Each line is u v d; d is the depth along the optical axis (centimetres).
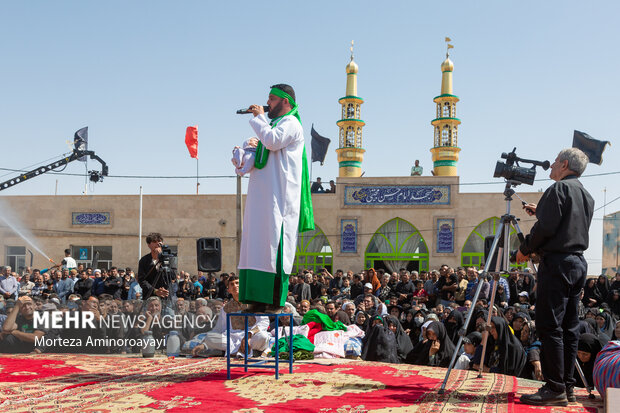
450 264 2355
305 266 2450
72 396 399
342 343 782
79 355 655
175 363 564
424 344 881
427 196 2395
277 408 364
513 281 1184
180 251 2473
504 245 469
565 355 409
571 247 395
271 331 727
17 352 702
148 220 2495
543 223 394
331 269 2428
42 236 2531
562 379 392
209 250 873
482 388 442
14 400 383
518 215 2311
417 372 514
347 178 2450
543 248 403
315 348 743
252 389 423
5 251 2542
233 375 480
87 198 2528
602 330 1062
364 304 1140
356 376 481
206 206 2478
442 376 496
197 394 404
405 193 2411
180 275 1548
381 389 430
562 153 426
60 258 2522
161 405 371
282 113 483
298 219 472
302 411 359
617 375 397
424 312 1066
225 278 1538
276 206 457
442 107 2695
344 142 2711
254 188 466
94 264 2112
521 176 461
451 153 2627
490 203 2348
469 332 884
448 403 387
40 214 2539
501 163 468
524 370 720
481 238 2355
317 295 1545
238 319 678
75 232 2522
